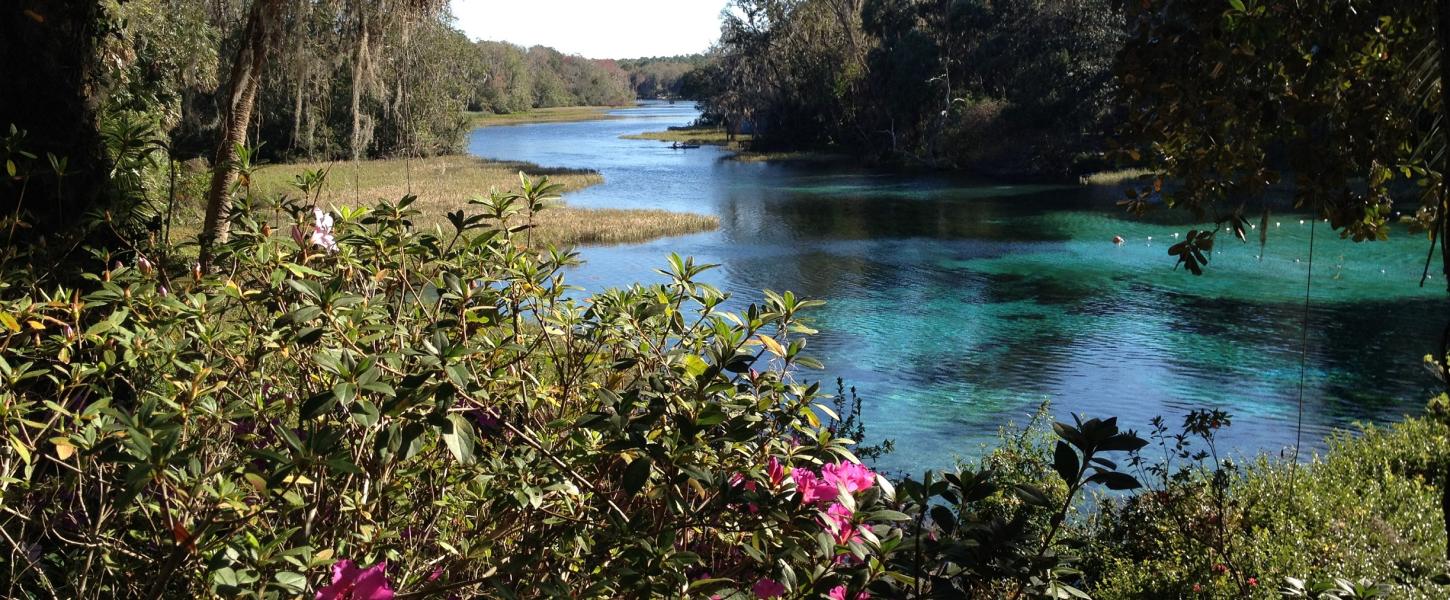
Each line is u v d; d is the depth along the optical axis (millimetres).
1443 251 1780
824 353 14836
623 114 134250
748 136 82812
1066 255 24406
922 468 9383
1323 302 17828
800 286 20891
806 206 36750
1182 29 2555
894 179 47375
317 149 36188
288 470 1502
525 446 2012
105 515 1918
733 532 2055
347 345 1846
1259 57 2467
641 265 23703
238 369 2051
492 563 2074
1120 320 17031
